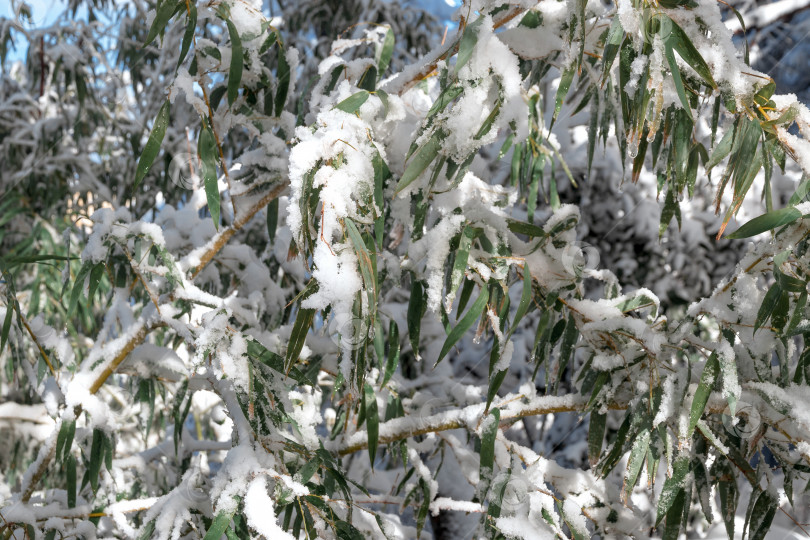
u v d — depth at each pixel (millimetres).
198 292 2445
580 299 2477
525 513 2307
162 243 2432
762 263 2303
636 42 2207
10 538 2420
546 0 2344
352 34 4301
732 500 2434
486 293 2250
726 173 2264
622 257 3197
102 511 2441
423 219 2355
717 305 2307
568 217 2385
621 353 2395
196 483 2359
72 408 2418
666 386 2301
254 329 2488
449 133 2234
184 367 2514
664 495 2279
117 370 2512
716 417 2424
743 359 2340
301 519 2344
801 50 3611
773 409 2332
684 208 3199
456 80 2246
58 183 4430
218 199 2291
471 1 2275
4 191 4559
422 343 2930
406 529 2697
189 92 2289
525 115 2229
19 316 2420
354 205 2158
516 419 2482
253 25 2420
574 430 3287
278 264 2938
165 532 2309
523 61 2445
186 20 2281
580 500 2477
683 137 2312
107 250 2434
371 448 2350
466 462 2576
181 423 2525
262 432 2320
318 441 2336
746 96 2221
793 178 3193
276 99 2521
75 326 4367
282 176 2490
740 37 3592
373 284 2137
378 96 2289
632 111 2266
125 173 4309
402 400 2725
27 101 4867
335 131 2168
